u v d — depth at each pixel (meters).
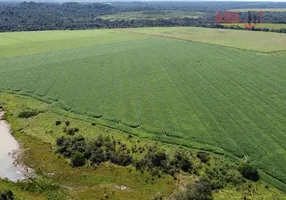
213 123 53.56
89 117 58.34
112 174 41.59
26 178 41.38
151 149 46.44
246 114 56.84
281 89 69.69
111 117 57.66
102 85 74.94
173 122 54.56
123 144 48.38
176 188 38.44
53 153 47.03
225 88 71.00
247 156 43.91
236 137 48.72
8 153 47.88
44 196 37.75
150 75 82.44
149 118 56.56
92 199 36.97
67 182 40.44
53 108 63.00
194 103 62.47
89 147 46.62
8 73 86.19
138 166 42.75
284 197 36.22
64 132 53.09
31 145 49.78
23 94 71.25
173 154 45.22
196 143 47.84
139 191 38.25
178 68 89.06
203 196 35.28
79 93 70.12
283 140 47.47
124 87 73.19
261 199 36.06
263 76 80.00
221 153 45.03
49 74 84.81
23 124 57.25
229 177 39.84
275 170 40.53
